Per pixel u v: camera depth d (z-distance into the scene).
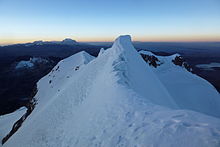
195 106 35.72
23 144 18.19
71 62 68.06
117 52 24.42
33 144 15.70
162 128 6.65
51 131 15.16
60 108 19.28
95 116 10.22
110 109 9.96
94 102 13.17
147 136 6.51
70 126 12.80
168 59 69.69
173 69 59.03
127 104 9.86
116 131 7.66
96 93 15.28
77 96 19.27
